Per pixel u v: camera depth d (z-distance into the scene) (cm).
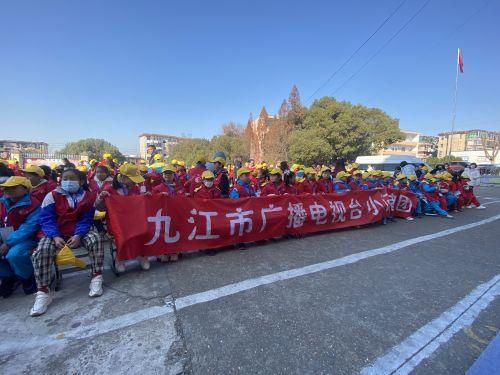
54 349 216
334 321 256
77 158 2338
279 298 295
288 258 417
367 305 286
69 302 287
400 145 6950
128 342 224
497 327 254
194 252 440
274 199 501
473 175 1884
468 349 223
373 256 432
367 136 2983
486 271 384
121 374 191
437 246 494
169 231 389
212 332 237
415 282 343
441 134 8056
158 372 193
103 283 330
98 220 369
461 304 292
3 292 299
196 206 419
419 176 1059
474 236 571
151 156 759
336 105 2845
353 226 636
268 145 3597
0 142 6825
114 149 7419
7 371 193
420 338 235
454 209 888
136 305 280
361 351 217
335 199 587
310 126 3052
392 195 701
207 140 6012
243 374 192
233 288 316
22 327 244
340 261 407
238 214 455
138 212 366
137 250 358
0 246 292
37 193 376
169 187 512
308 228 544
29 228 297
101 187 468
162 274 355
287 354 212
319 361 205
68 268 373
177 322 251
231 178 1095
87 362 202
